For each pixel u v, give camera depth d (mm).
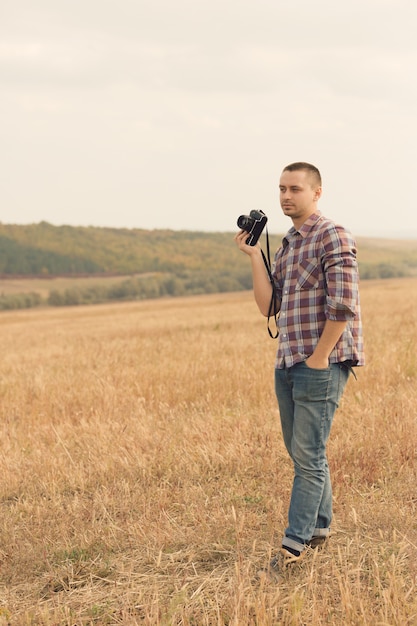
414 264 187375
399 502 4145
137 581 3510
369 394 6816
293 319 3441
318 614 2887
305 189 3453
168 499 4613
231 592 3217
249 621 2979
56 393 9000
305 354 3400
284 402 3600
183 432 6246
